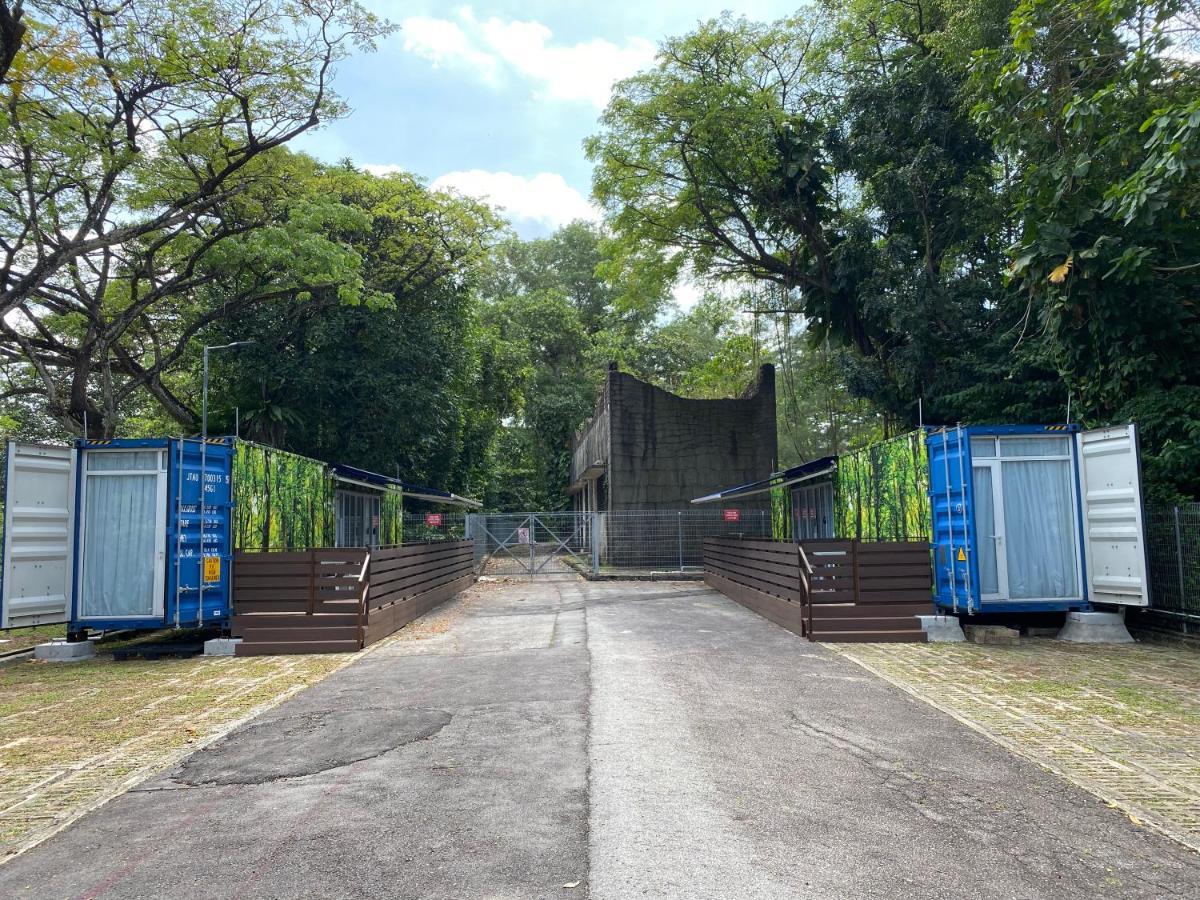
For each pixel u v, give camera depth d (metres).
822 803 4.52
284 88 15.97
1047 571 10.14
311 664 9.25
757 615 13.11
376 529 18.56
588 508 33.22
